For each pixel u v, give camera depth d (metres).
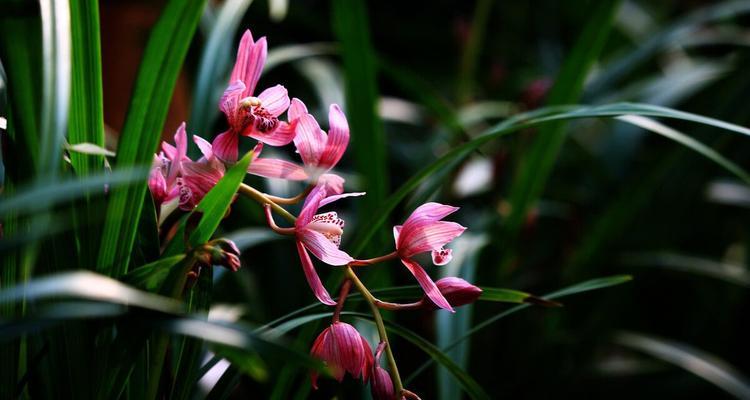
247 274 1.12
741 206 1.46
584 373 1.19
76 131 0.63
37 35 0.60
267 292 1.16
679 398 1.25
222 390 0.67
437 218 0.65
